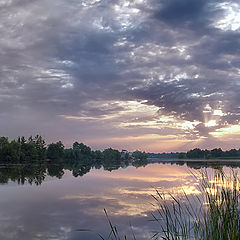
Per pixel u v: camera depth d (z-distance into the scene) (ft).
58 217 47.29
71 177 124.67
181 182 83.97
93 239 34.30
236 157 221.25
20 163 301.84
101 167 237.25
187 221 23.65
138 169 192.85
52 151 384.06
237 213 13.33
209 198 14.21
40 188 85.51
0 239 35.76
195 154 557.33
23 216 48.37
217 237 13.24
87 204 58.03
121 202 58.85
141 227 37.78
